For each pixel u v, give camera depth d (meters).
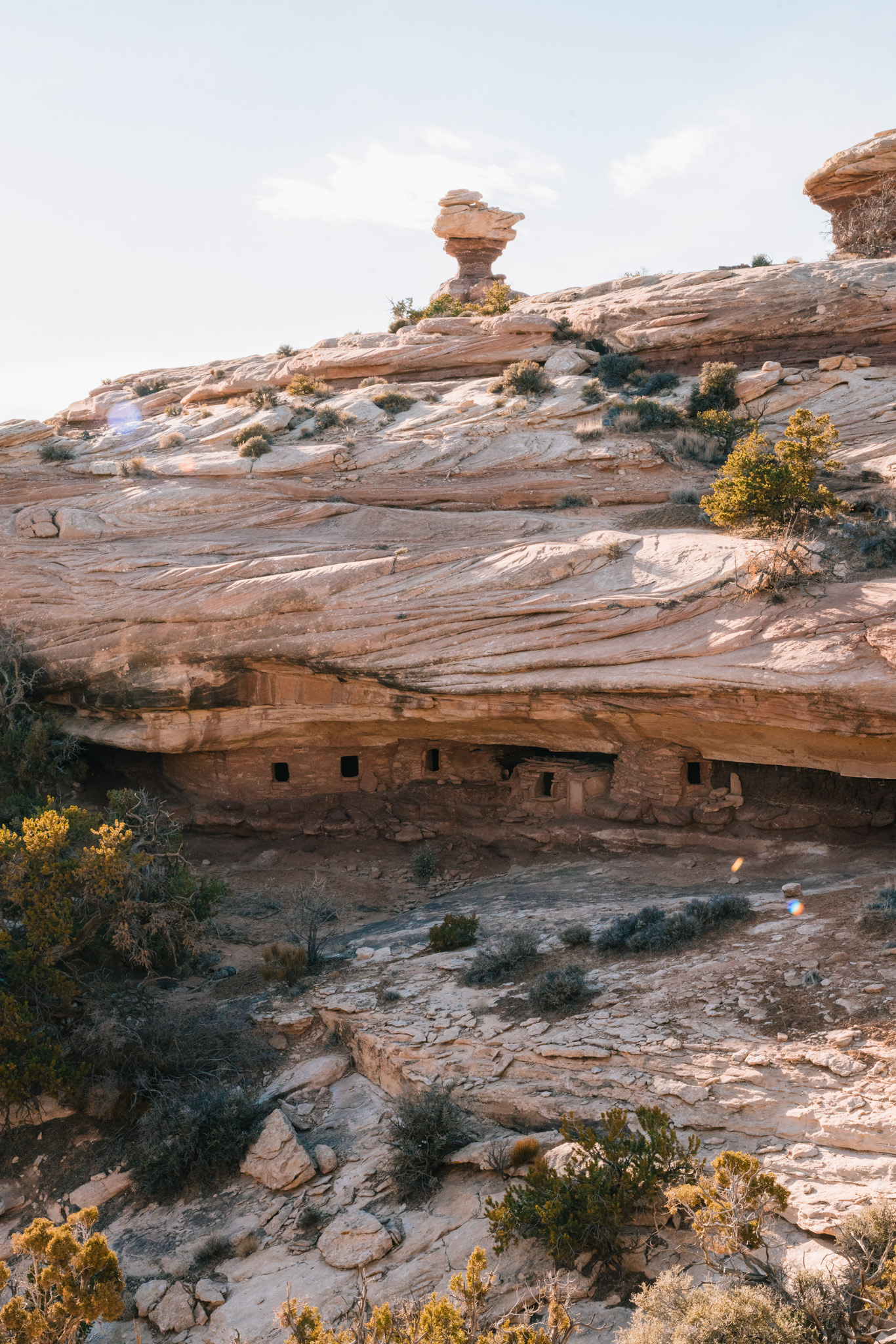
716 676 22.00
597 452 33.59
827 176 46.81
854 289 37.75
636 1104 13.64
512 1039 15.76
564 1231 11.28
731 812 24.56
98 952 20.47
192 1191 15.08
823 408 35.56
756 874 22.20
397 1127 14.44
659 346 40.69
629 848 25.12
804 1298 9.36
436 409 38.00
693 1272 10.73
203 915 21.19
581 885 23.36
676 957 17.50
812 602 22.80
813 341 38.56
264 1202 14.38
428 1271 12.02
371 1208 13.65
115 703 28.44
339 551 28.61
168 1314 12.46
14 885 18.34
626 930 18.84
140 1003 19.25
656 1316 9.57
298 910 24.66
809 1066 13.29
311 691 27.28
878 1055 13.05
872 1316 9.40
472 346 43.03
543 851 26.36
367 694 26.69
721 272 41.81
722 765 25.22
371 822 28.72
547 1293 10.42
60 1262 10.23
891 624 20.98
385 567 27.17
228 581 28.05
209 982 20.73
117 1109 16.97
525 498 33.16
